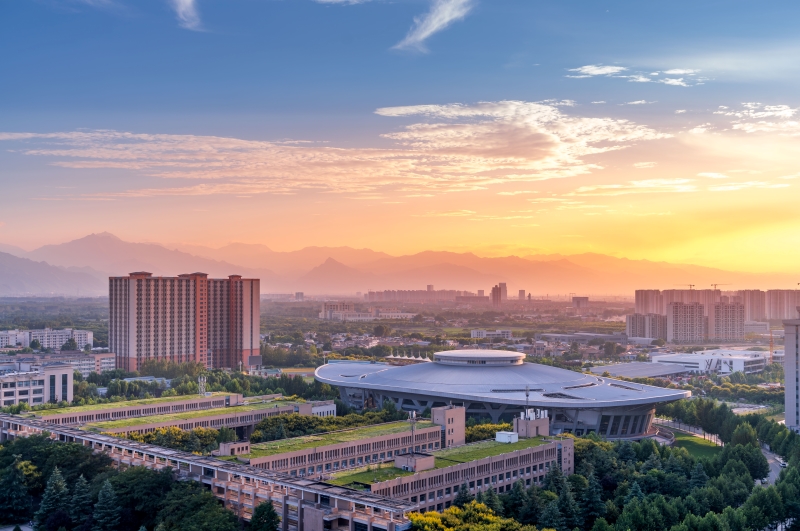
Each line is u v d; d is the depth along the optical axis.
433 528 182.12
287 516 199.88
